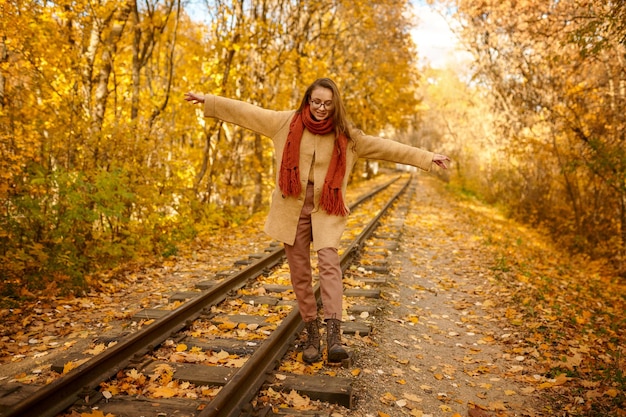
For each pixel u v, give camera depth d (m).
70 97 8.04
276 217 3.39
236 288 5.46
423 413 3.24
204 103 3.35
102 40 9.38
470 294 6.34
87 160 8.06
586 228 12.75
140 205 8.68
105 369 3.29
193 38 14.76
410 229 11.30
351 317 4.78
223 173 13.51
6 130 6.64
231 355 3.72
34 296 5.32
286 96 15.38
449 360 4.24
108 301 5.39
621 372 3.84
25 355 3.86
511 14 12.95
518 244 10.44
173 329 4.13
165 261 7.52
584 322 5.42
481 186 27.67
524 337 4.78
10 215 6.14
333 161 3.29
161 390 3.12
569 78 11.47
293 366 3.53
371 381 3.54
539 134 14.32
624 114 10.15
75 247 6.56
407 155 3.37
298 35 15.11
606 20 7.61
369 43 26.86
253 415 2.85
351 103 24.53
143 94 11.71
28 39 7.47
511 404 3.46
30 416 2.66
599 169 10.11
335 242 3.37
